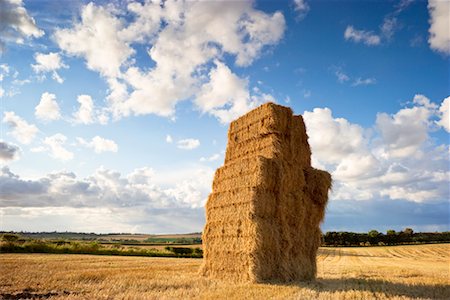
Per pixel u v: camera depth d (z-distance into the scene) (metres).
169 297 13.16
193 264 29.50
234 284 16.89
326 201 21.19
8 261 27.58
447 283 19.03
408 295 14.70
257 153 21.09
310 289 15.31
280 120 20.75
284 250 18.70
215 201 21.39
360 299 13.34
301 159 21.50
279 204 19.17
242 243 18.77
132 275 20.11
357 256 55.69
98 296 13.46
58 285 16.23
